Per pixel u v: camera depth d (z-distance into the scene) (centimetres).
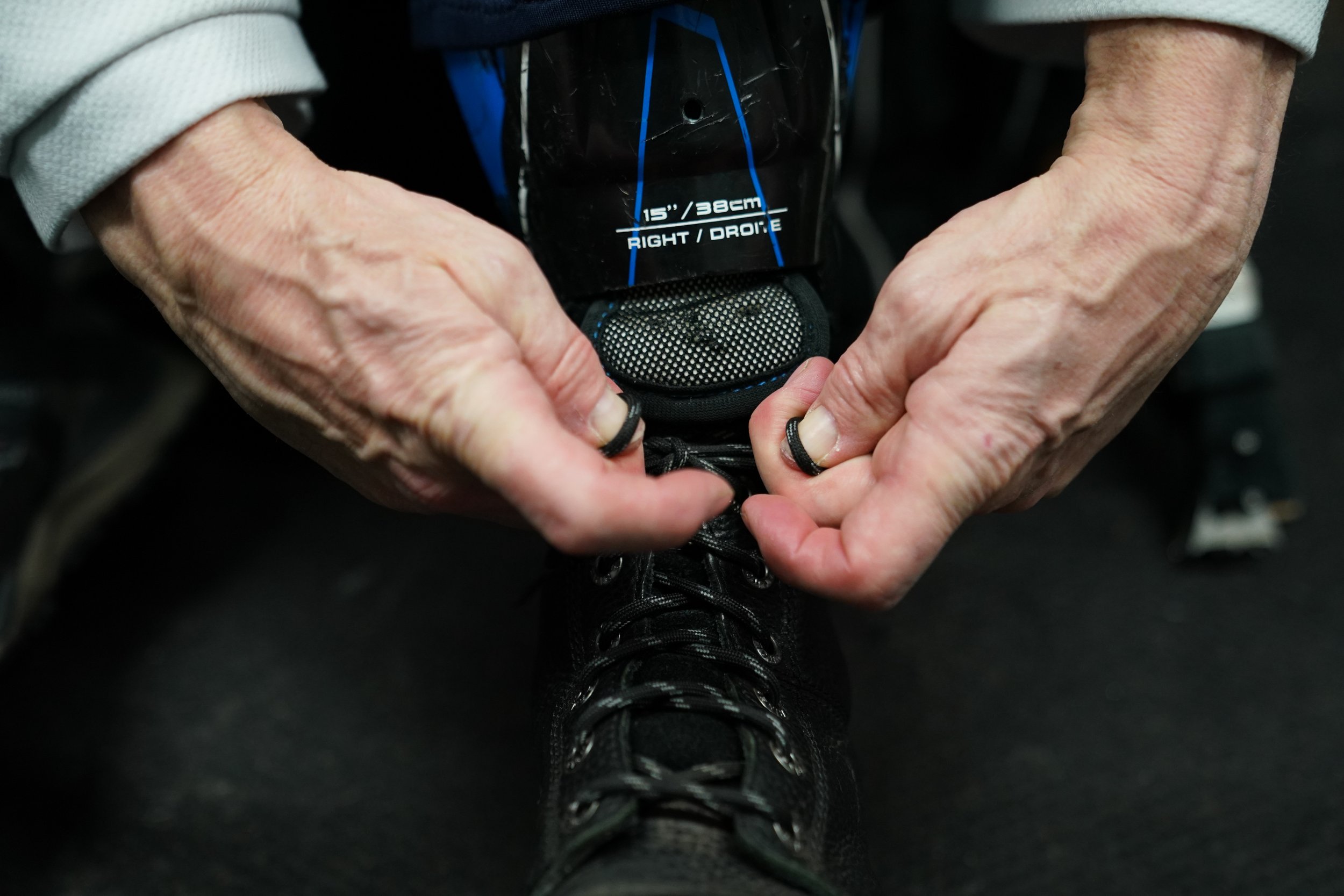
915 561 60
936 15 94
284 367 62
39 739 86
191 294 63
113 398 92
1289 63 64
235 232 61
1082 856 80
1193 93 61
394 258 59
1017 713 86
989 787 83
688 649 63
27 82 61
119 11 60
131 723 87
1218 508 91
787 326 66
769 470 64
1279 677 87
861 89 91
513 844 82
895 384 62
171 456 100
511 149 67
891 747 85
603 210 65
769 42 64
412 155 84
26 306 91
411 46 79
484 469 57
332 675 89
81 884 80
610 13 63
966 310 60
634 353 66
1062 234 61
